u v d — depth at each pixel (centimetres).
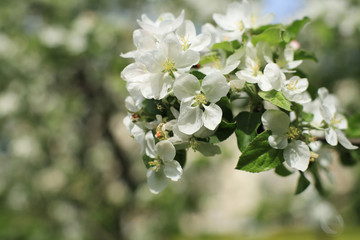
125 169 672
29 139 685
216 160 641
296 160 153
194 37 168
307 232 1107
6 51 622
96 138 716
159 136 154
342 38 611
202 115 147
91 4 662
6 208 726
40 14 664
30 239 673
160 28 165
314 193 640
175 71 151
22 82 652
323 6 581
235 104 251
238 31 187
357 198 598
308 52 193
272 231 1084
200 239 955
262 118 154
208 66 183
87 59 625
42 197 719
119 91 568
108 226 673
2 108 642
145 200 605
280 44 181
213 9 654
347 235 1014
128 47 643
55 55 593
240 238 1093
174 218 634
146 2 696
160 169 159
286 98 154
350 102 695
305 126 169
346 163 225
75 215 696
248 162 153
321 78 690
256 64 171
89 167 719
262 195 915
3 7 651
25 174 715
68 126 714
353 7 583
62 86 679
